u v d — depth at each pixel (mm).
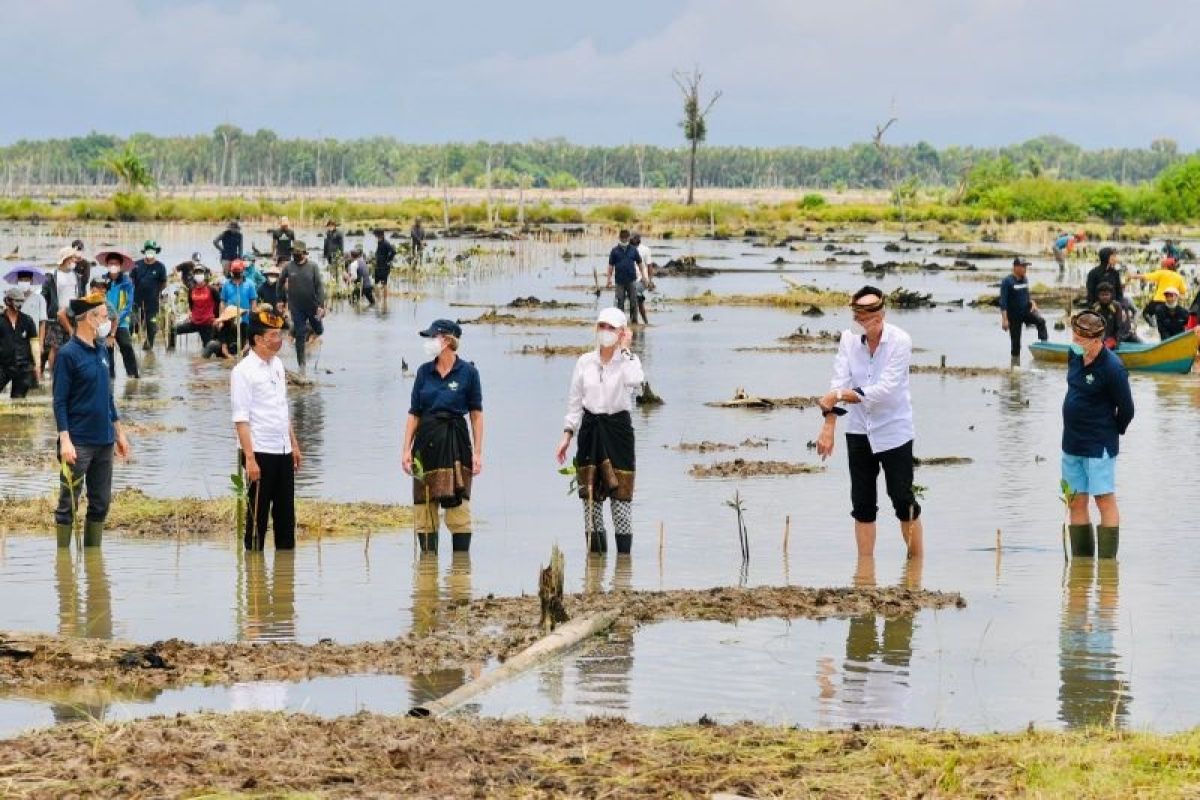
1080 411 15617
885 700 10633
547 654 11609
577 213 115000
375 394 28844
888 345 15352
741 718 10148
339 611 13406
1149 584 14508
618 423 16062
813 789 8164
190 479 20094
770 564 15555
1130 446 23031
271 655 11539
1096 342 15430
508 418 25750
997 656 11844
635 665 11500
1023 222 123500
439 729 9336
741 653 11867
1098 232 103250
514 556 15914
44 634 11977
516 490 19641
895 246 84062
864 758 8711
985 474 20812
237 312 35125
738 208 124375
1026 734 9375
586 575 15062
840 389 15508
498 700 10500
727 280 62875
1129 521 17625
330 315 46344
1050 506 18594
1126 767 8461
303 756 8656
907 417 15453
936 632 12578
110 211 114750
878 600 13539
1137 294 50469
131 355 31203
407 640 12078
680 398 28578
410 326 42844
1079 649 12055
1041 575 14914
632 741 9094
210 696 10578
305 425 24953
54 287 30047
